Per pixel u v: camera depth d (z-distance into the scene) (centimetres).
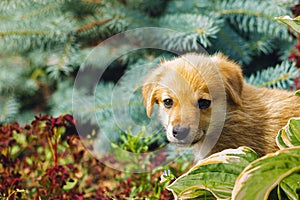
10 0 137
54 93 148
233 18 141
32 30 135
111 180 124
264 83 129
